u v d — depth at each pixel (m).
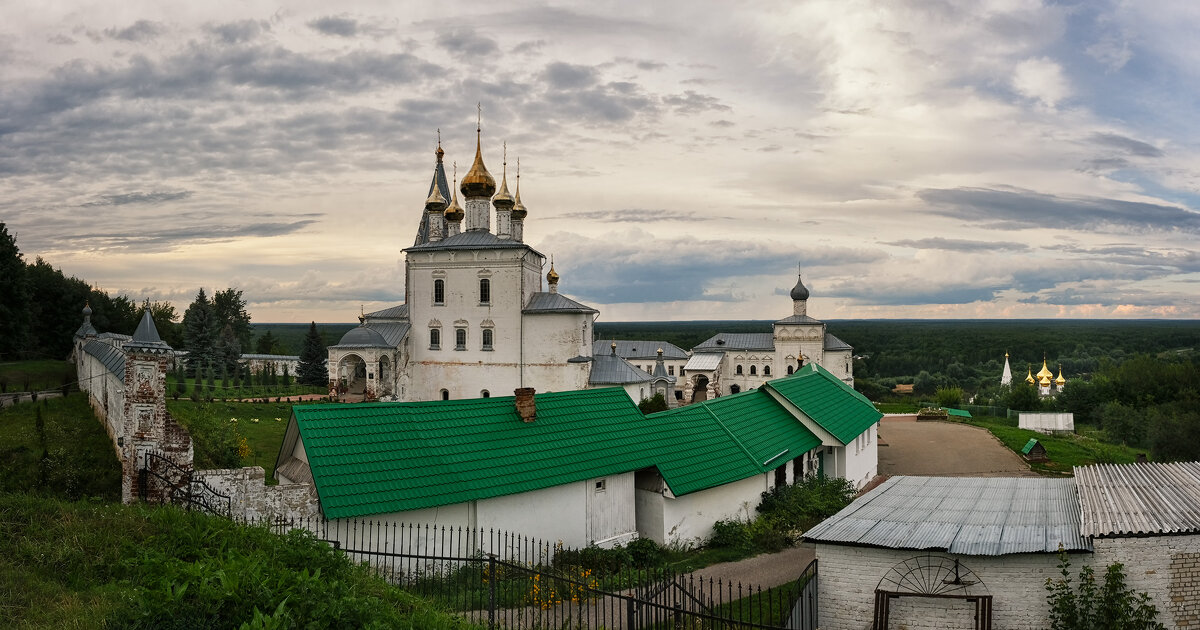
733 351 104.31
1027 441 57.81
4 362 59.16
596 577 22.02
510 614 17.94
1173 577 16.56
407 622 13.13
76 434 32.44
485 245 68.00
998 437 59.41
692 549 27.81
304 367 83.62
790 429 36.03
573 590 18.88
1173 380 98.38
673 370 111.69
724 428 32.25
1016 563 17.08
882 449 53.88
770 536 27.78
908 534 18.39
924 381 146.62
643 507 27.56
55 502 16.66
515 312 67.88
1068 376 170.25
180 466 20.83
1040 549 16.66
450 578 19.86
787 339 100.06
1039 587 16.97
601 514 26.08
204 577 11.83
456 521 22.30
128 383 22.09
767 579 23.28
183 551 14.71
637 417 29.86
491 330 68.38
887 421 70.69
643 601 16.34
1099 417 90.56
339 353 67.00
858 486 40.50
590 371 66.44
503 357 68.12
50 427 32.59
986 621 16.72
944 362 191.75
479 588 19.67
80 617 11.53
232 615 11.27
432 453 23.09
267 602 11.41
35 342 65.44
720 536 28.47
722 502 29.64
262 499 20.09
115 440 29.62
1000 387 115.19
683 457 28.80
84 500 18.80
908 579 17.62
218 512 18.47
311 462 20.81
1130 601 16.28
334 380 66.94
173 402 48.75
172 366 82.00
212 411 46.75
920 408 80.00
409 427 23.58
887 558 17.83
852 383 98.81
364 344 66.50
